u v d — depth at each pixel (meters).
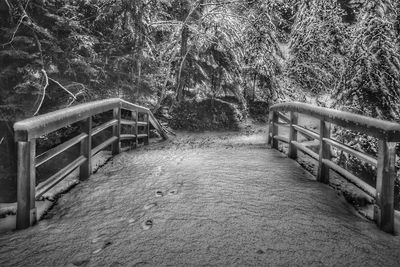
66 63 10.63
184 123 15.73
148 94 14.11
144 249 2.73
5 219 3.36
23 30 9.97
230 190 4.24
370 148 11.12
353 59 12.29
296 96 18.22
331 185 4.57
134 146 8.84
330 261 2.60
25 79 9.60
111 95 11.97
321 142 4.67
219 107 16.61
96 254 2.66
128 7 11.65
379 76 11.33
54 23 10.58
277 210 3.60
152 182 4.60
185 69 15.67
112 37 12.54
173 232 3.03
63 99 10.75
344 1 20.45
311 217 3.44
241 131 15.94
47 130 3.39
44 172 11.31
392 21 12.62
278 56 19.45
